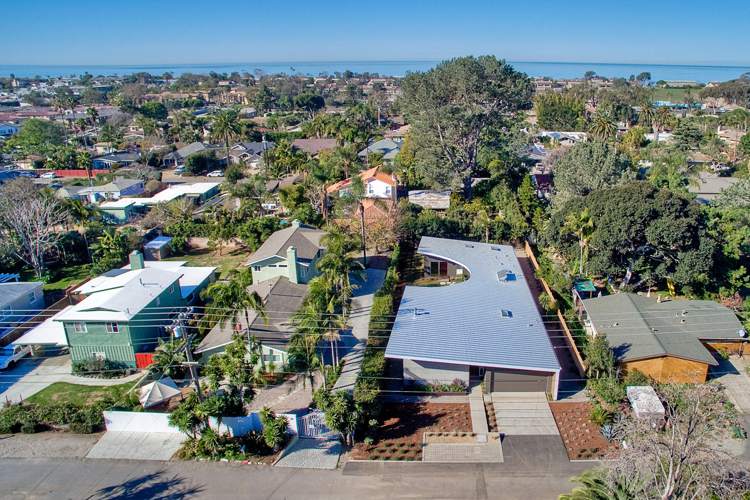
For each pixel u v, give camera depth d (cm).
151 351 3694
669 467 1845
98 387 3381
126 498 2466
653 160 7919
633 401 2691
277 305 3800
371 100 19225
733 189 4928
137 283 3956
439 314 3509
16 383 3441
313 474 2566
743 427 2709
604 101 15838
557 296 4294
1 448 2845
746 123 11969
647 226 3959
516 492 2400
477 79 6306
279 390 3228
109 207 6862
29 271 5303
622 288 4291
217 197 7900
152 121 13475
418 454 2662
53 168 10125
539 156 9156
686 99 18525
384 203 5553
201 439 2734
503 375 3091
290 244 4519
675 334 3312
